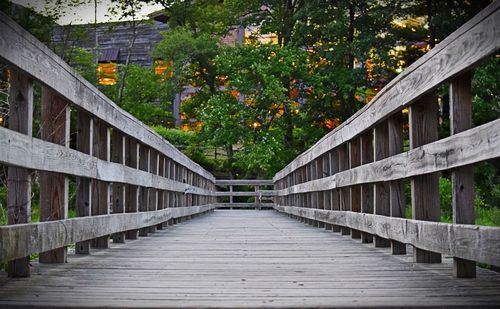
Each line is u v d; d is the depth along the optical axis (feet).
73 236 12.61
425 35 53.67
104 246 16.79
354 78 57.31
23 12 47.32
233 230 25.08
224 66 62.49
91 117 14.25
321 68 62.49
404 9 53.26
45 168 10.77
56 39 63.46
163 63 70.59
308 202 30.68
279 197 48.26
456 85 10.35
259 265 12.91
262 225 29.22
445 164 10.52
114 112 15.85
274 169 65.26
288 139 66.33
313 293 9.27
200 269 12.23
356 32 60.29
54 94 12.37
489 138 8.72
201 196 42.70
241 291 9.47
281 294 9.18
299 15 60.75
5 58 8.64
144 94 69.97
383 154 16.25
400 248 15.10
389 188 16.25
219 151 79.10
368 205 18.44
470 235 9.52
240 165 66.28
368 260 13.83
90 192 14.35
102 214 15.93
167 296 8.96
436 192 12.71
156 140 23.11
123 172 17.30
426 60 11.27
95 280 10.66
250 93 61.72
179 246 17.44
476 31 8.99
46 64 10.49
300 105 65.00
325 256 14.73
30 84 10.17
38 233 10.48
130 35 81.00
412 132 12.77
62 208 12.46
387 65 54.39
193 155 71.87
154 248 16.79
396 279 10.77
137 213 19.36
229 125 61.87
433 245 11.37
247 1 69.62
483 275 11.19
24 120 10.11
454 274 10.93
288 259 14.06
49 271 11.82
